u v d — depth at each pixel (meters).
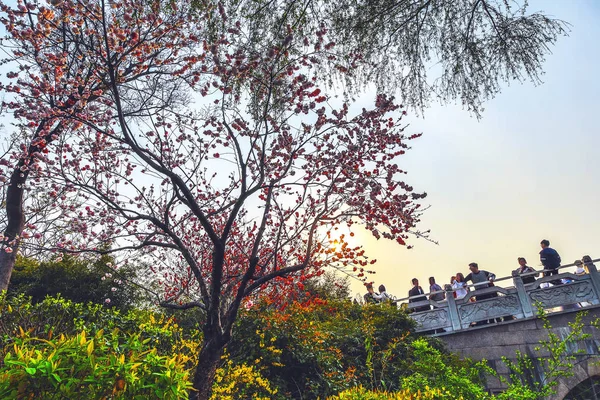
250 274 5.52
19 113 6.02
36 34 6.10
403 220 5.95
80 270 11.42
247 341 9.25
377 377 10.54
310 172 6.69
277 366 9.24
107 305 11.00
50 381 2.86
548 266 11.33
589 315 10.22
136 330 8.00
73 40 6.10
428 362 8.69
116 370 3.05
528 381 10.38
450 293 12.55
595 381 9.87
